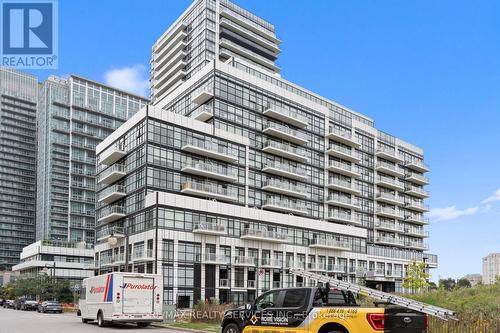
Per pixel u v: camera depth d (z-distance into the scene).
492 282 33.66
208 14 107.94
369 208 89.69
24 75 168.38
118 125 150.38
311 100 84.00
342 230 74.50
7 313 48.03
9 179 155.12
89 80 147.88
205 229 55.97
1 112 157.88
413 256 92.06
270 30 120.19
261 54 118.00
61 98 144.62
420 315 12.38
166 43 119.25
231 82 69.19
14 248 152.12
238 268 59.34
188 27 113.25
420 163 103.56
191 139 62.03
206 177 63.31
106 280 27.47
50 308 49.31
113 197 63.53
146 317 27.03
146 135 58.25
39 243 112.94
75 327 26.69
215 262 56.50
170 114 60.81
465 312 17.61
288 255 65.38
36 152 160.75
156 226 53.28
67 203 139.50
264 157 71.38
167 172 59.28
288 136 73.62
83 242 119.44
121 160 64.69
